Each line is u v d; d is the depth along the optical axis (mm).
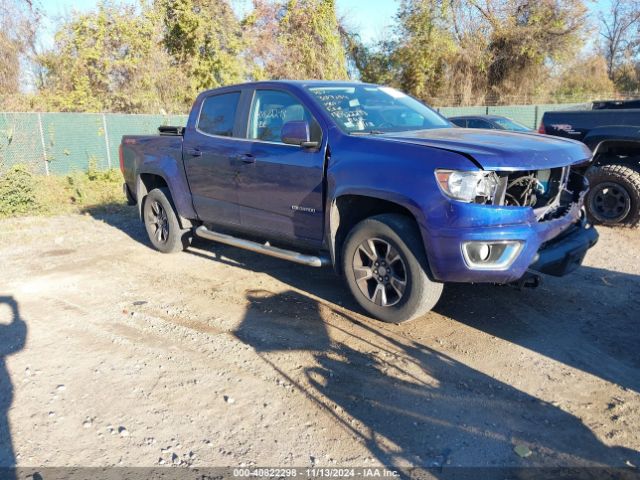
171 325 4484
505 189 3857
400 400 3314
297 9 26438
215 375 3652
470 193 3646
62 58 21594
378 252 4262
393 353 3902
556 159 3926
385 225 4066
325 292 5176
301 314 4645
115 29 21344
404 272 4070
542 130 7973
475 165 3643
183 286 5465
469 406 3244
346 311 4688
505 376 3576
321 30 26844
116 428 3098
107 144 16453
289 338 4180
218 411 3240
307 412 3213
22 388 3531
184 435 3025
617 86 40906
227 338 4211
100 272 5984
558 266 4176
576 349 3936
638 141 7004
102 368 3773
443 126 5180
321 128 4582
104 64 21281
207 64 23344
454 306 4703
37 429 3100
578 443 2900
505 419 3115
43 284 5590
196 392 3449
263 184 5016
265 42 25891
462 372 3633
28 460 2842
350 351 3941
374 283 4359
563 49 30844
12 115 14406
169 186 6230
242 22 25188
